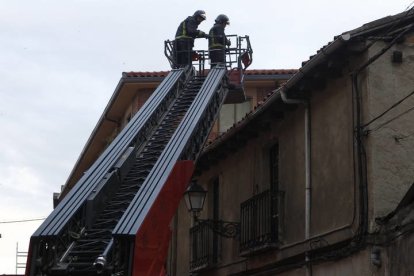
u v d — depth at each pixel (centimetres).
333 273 1166
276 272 1403
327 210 1225
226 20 1834
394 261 992
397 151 1084
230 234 1596
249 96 2583
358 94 1128
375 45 1112
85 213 1085
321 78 1252
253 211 1483
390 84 1109
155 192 1077
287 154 1427
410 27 1043
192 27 1825
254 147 1611
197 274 1867
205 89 1552
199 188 1533
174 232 2103
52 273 992
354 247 1077
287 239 1382
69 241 1048
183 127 1338
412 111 1105
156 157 1296
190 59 1811
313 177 1295
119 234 969
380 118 1091
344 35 1093
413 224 938
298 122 1384
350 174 1148
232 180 1738
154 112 1442
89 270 1001
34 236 988
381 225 1030
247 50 1812
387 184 1066
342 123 1194
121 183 1201
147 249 1005
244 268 1572
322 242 1212
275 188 1527
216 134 2539
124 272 957
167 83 1611
